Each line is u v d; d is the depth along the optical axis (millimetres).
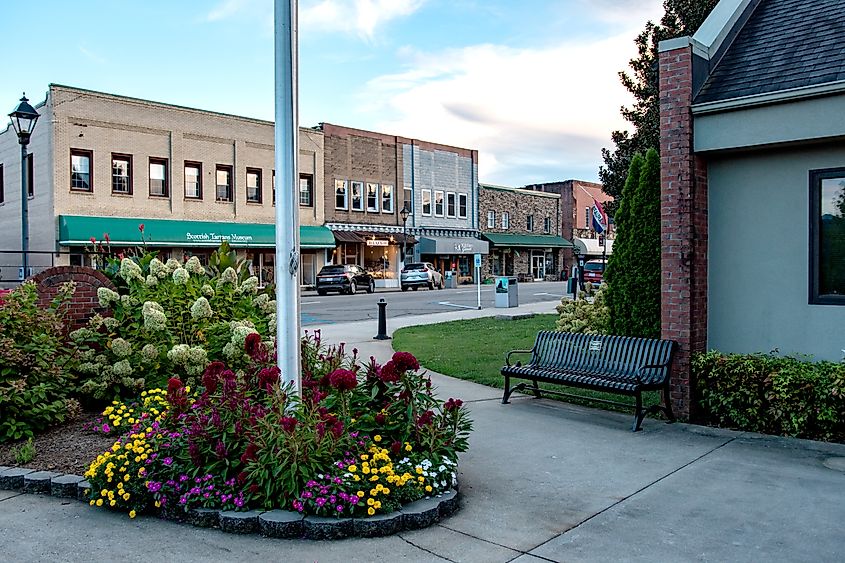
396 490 4543
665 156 7535
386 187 42188
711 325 7883
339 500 4402
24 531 4395
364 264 40875
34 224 28594
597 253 59219
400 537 4301
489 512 4746
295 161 5414
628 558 3998
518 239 51750
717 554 4047
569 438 6750
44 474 5246
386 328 17125
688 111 7375
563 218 59406
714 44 7938
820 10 8109
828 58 7109
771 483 5309
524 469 5742
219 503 4508
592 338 8117
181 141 31469
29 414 6340
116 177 29375
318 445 4547
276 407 4879
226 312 8344
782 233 7406
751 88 7262
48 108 27375
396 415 5277
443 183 46156
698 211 7594
